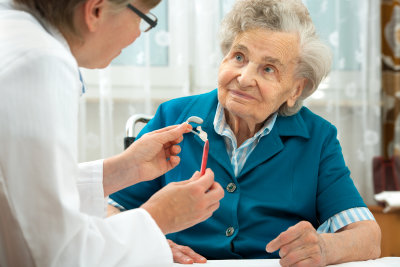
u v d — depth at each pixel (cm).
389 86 272
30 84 67
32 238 67
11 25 73
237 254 114
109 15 81
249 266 93
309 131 125
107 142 253
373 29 264
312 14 262
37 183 66
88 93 255
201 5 257
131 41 88
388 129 273
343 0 265
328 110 266
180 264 96
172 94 260
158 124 133
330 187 117
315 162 120
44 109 67
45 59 69
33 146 66
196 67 262
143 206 81
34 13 79
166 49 258
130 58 255
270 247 93
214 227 117
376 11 264
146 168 105
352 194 116
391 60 271
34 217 67
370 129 267
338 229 113
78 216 69
